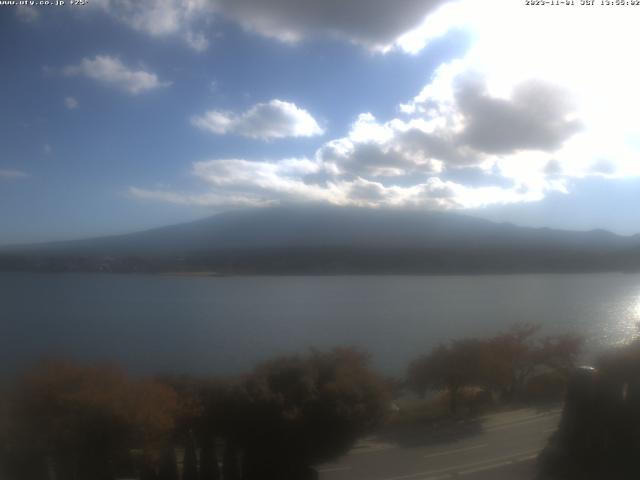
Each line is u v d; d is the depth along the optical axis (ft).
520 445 28.32
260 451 25.26
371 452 26.84
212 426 25.05
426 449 27.63
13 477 22.25
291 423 25.36
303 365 27.61
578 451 27.27
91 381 23.85
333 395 26.35
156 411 23.31
